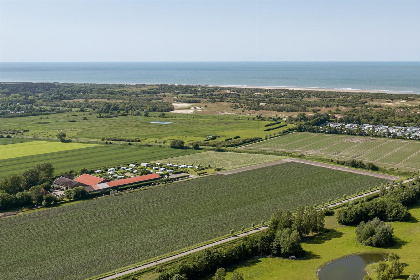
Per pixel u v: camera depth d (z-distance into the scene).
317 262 140.88
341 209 177.62
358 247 152.25
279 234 146.50
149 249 149.00
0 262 140.75
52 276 131.25
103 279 127.62
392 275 123.56
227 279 128.00
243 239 151.88
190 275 127.50
